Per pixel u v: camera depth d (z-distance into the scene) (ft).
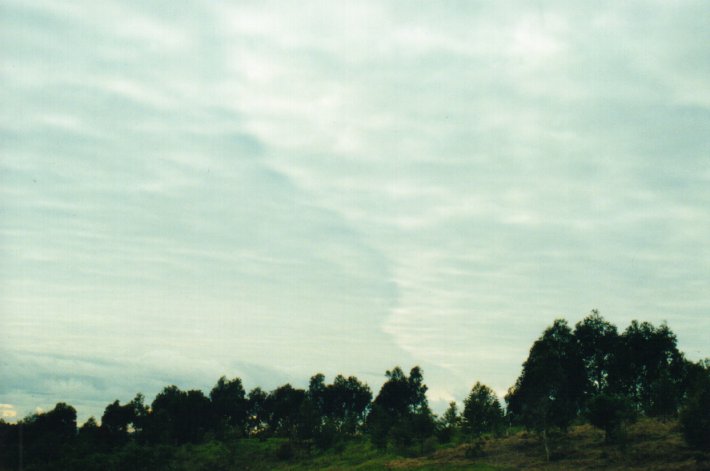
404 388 470.39
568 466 166.30
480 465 186.39
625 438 172.55
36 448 279.90
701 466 140.36
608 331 291.79
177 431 437.58
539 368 222.48
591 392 279.90
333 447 323.78
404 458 242.78
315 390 519.19
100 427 392.68
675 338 274.77
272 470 275.39
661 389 199.82
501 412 249.14
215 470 258.78
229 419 490.90
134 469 272.31
